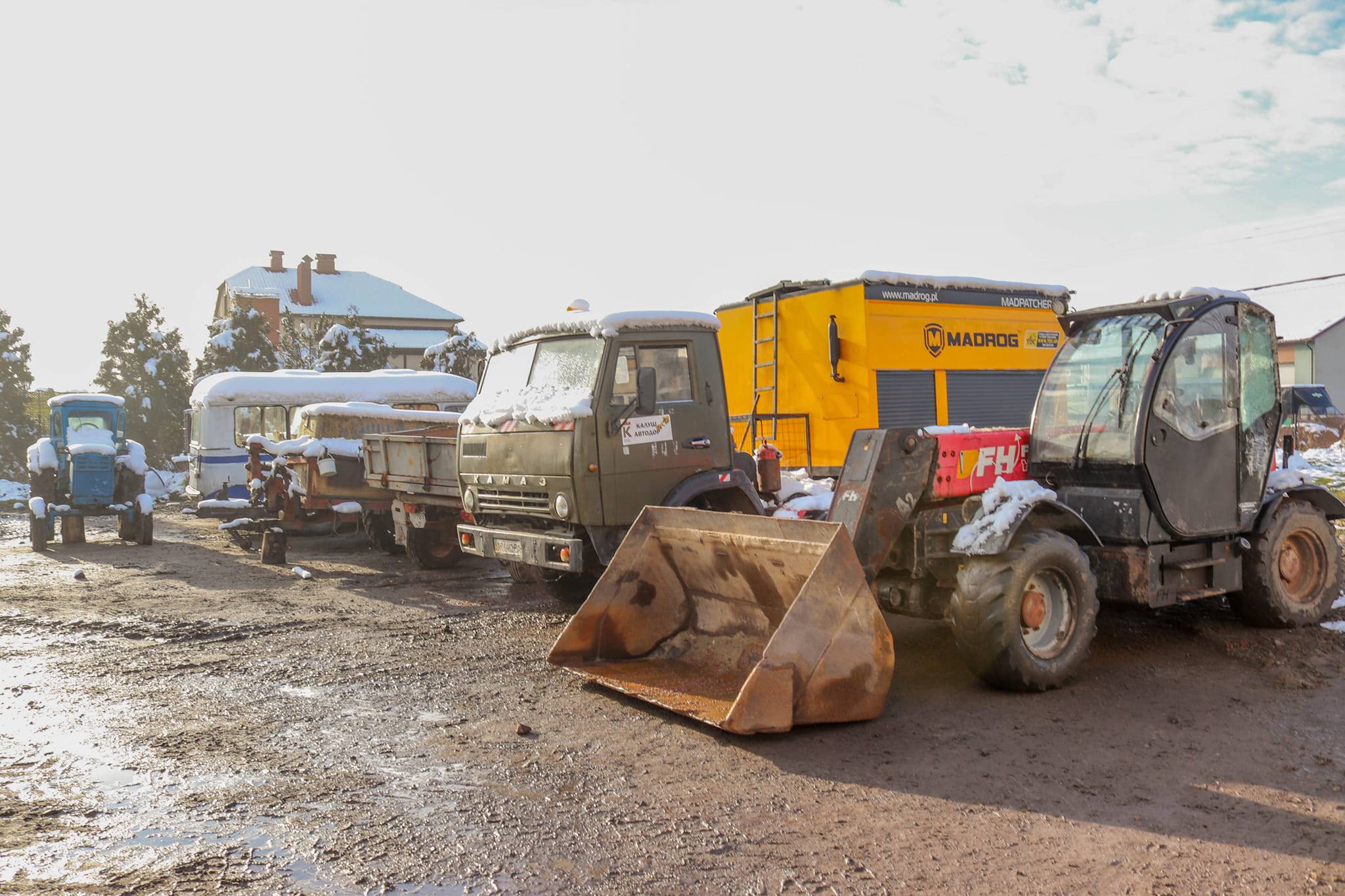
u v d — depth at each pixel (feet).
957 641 18.43
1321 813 12.87
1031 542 18.43
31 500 46.57
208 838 12.35
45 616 27.76
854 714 16.71
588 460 24.29
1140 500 20.16
